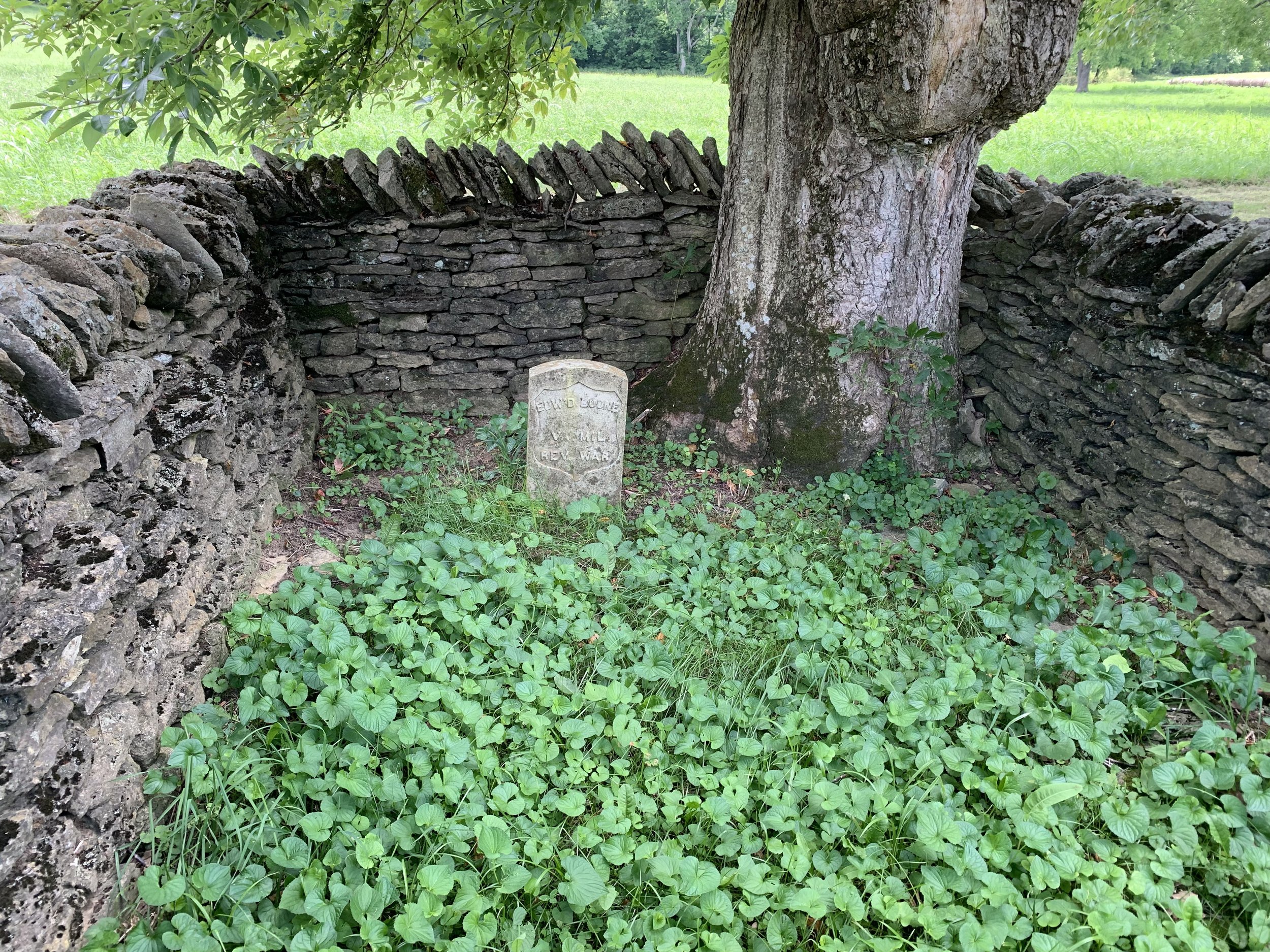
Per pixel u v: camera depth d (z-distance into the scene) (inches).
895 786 108.5
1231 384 133.5
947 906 92.4
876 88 158.4
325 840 91.5
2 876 67.4
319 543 148.8
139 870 87.4
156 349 121.0
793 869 95.0
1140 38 332.5
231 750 100.7
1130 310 155.3
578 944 87.6
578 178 206.8
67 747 78.0
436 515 163.8
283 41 210.1
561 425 166.7
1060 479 175.9
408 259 206.8
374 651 123.2
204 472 120.0
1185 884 98.8
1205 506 138.5
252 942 80.1
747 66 183.2
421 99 230.2
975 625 139.9
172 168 176.1
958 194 181.2
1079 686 120.6
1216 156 445.7
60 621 72.2
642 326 224.2
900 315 186.9
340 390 215.8
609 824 98.5
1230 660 127.1
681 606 138.4
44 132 357.1
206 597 114.0
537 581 138.7
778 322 190.7
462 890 88.7
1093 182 186.4
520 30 191.3
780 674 129.2
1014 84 154.8
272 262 198.1
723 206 197.9
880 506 178.7
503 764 109.1
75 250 99.0
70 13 157.1
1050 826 101.3
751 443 195.2
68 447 81.5
